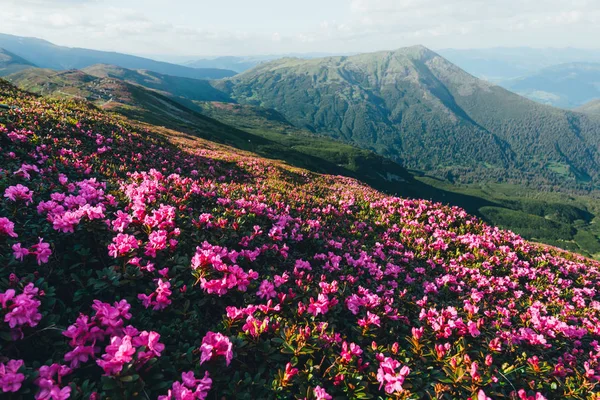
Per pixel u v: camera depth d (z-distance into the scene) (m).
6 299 4.72
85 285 6.39
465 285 11.80
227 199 12.34
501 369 7.18
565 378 7.37
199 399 4.53
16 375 4.03
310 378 5.68
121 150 18.64
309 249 11.65
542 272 14.48
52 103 25.67
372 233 15.24
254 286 7.63
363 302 8.08
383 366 5.91
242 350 5.81
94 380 5.00
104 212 8.81
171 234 8.21
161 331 5.98
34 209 8.25
